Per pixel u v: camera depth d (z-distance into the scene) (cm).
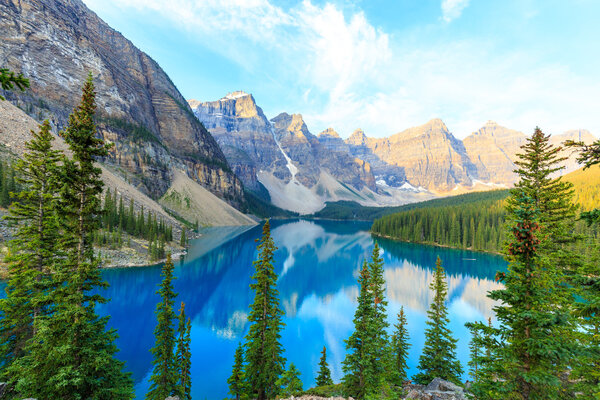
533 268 1119
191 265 8619
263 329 2508
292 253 12725
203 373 3497
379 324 2661
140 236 9212
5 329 2005
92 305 1534
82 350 1445
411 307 6100
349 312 6069
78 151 1552
